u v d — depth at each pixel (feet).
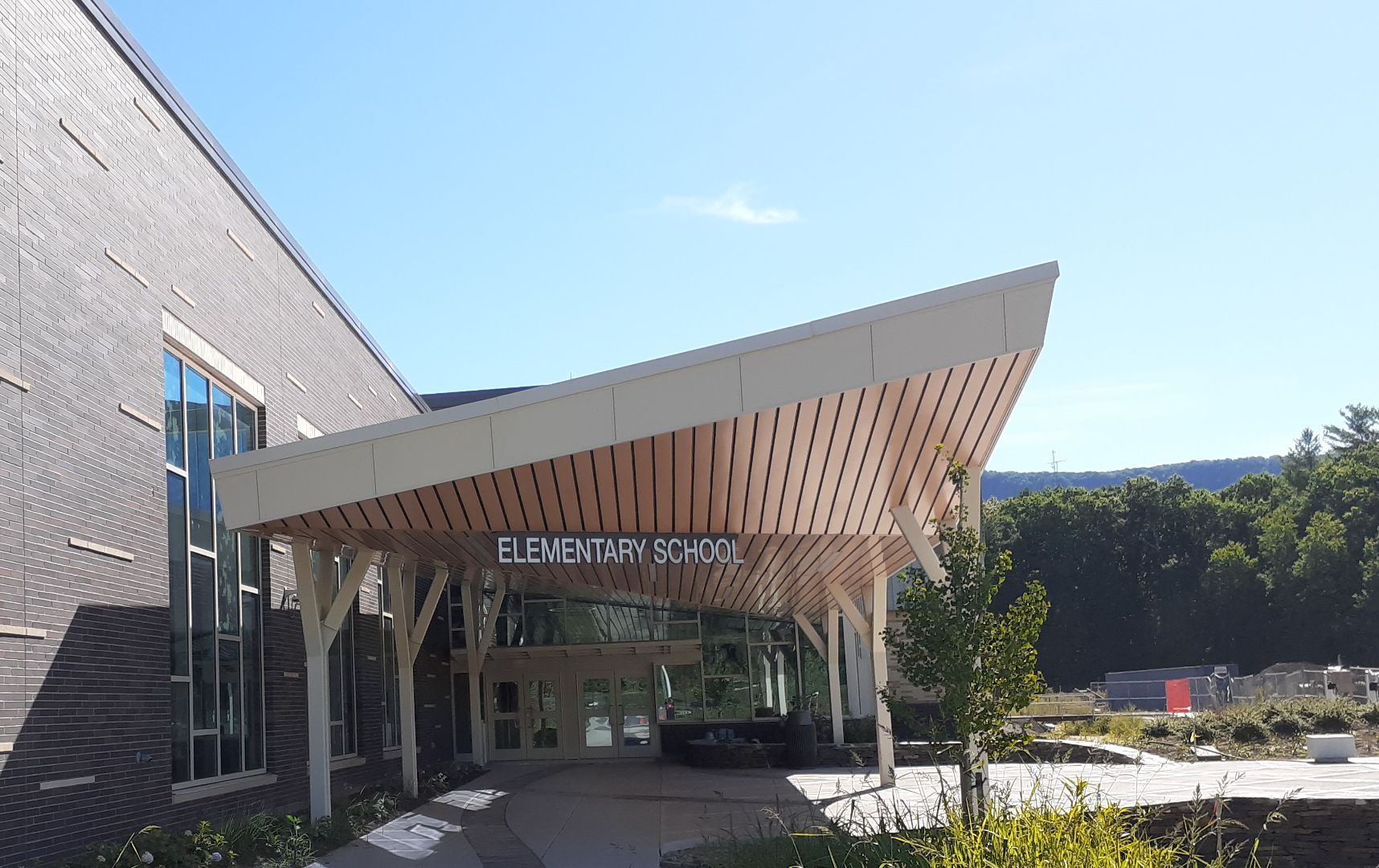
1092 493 257.96
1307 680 101.60
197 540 46.42
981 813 26.17
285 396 58.23
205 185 48.32
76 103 37.58
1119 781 48.91
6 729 31.48
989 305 35.94
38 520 33.76
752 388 36.50
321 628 46.03
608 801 59.67
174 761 42.86
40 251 34.81
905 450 41.39
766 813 36.37
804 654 100.42
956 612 33.58
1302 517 235.81
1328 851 38.60
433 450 37.29
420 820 52.39
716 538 44.96
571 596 96.94
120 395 39.42
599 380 36.99
